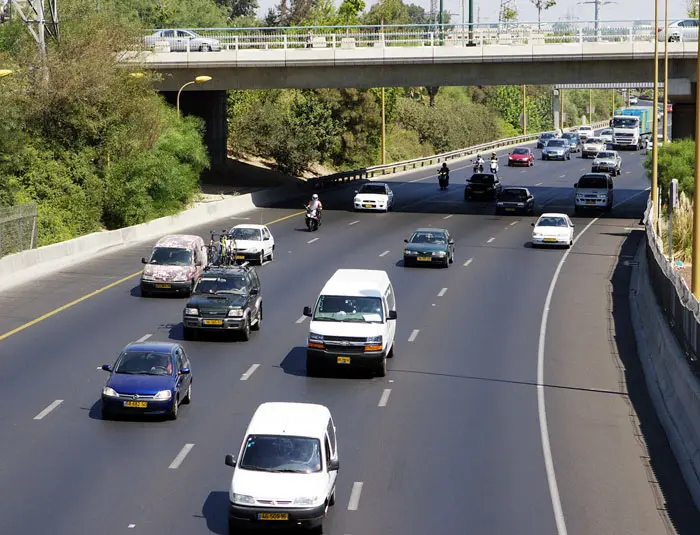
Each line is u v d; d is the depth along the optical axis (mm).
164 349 28547
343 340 32125
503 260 55875
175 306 42719
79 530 19828
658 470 24359
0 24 69875
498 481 23312
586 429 27547
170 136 71125
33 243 51781
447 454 25156
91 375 31766
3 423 26891
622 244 62062
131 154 65000
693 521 21125
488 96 187375
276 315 41406
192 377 31984
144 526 20109
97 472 23250
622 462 24891
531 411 29141
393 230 66688
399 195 89375
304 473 19672
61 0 70938
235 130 101875
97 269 50844
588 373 33469
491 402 29984
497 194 86375
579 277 51062
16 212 50188
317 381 31875
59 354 34281
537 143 154500
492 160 108750
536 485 23109
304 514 19250
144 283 44094
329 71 74688
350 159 117375
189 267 44688
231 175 91688
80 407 28469
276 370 33094
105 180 64062
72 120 63719
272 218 72000
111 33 68250
